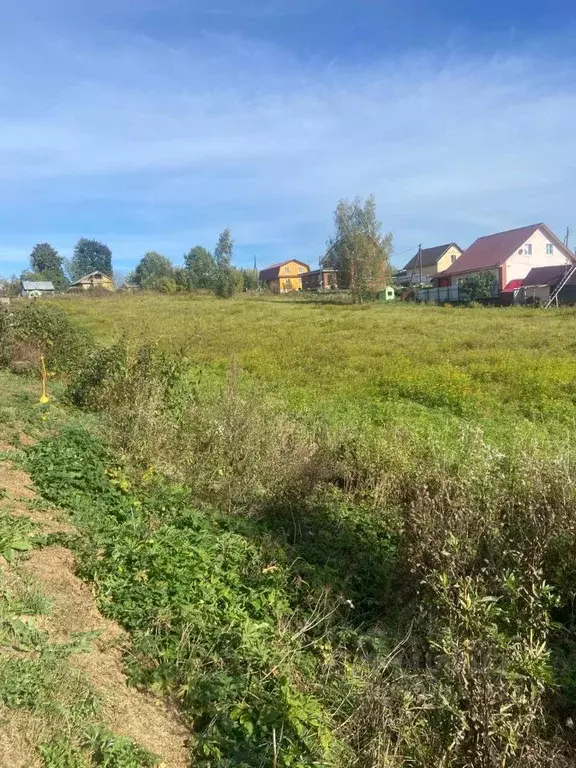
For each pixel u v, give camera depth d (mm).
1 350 12844
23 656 3389
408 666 4281
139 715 3391
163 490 6602
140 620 4180
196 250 80188
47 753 2770
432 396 12781
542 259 52531
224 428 7832
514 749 3186
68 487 6008
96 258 93312
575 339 21578
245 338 23391
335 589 5215
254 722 3535
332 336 24000
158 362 10180
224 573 5055
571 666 4176
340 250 53469
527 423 10273
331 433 8836
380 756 3408
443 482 5844
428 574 4820
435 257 71188
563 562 4750
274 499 6965
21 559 4453
